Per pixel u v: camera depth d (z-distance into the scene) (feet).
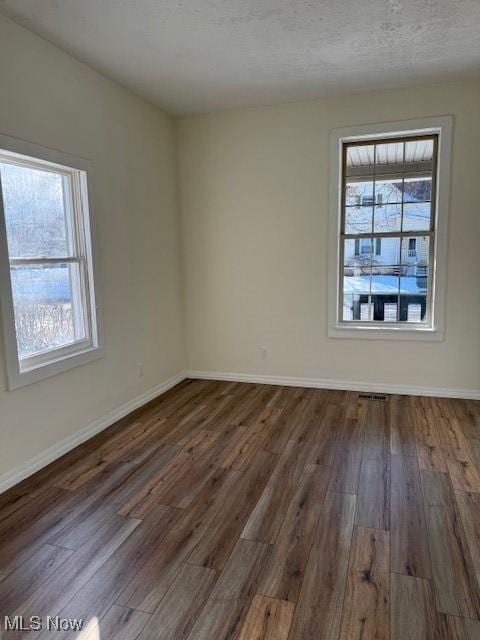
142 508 7.62
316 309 14.15
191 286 15.44
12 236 8.82
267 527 7.02
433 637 4.97
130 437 10.67
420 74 11.45
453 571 5.99
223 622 5.21
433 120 12.28
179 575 5.99
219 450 9.86
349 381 14.14
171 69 10.80
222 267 14.98
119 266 11.85
